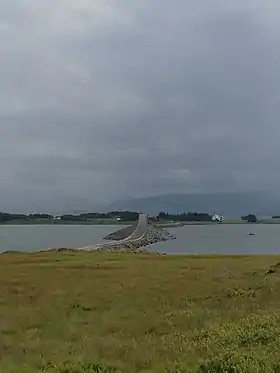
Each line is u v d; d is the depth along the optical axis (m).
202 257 46.81
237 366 11.64
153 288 30.14
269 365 11.65
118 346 16.47
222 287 29.70
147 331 19.66
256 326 16.16
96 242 139.50
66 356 15.27
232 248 118.06
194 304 25.16
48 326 21.34
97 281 32.97
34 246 123.69
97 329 20.44
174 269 37.38
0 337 19.20
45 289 30.55
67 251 57.59
